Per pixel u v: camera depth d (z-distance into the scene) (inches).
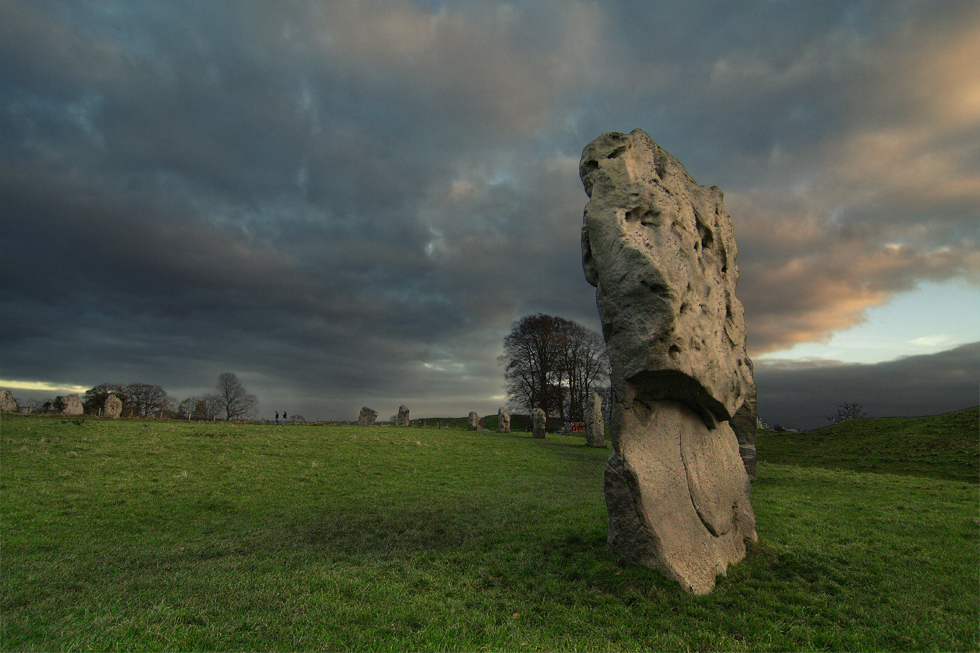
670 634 259.6
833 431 1567.4
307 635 246.4
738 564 366.6
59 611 271.6
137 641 232.1
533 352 2534.5
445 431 1777.8
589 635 259.0
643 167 400.5
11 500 576.7
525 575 345.4
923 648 253.4
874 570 354.9
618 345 351.9
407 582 332.5
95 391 2568.9
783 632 267.1
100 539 451.2
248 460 923.4
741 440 799.7
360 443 1218.0
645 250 347.6
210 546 433.1
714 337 396.2
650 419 364.5
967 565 366.6
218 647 230.1
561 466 1085.1
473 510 585.9
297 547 429.4
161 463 847.1
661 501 341.7
